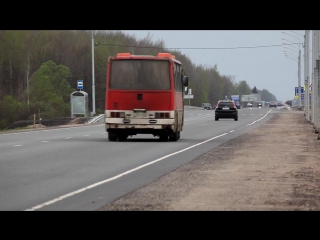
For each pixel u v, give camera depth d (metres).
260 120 120.00
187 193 23.45
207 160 37.53
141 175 29.59
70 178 28.42
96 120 115.38
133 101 54.97
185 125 96.75
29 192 23.95
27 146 48.91
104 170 31.77
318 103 70.88
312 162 36.28
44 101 164.75
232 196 22.70
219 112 118.62
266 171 31.28
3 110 143.38
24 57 194.00
